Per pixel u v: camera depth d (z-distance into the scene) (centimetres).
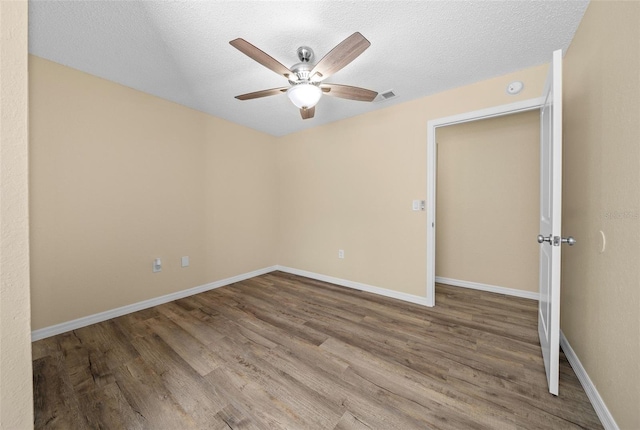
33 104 192
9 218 47
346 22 157
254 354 178
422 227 265
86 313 219
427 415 126
